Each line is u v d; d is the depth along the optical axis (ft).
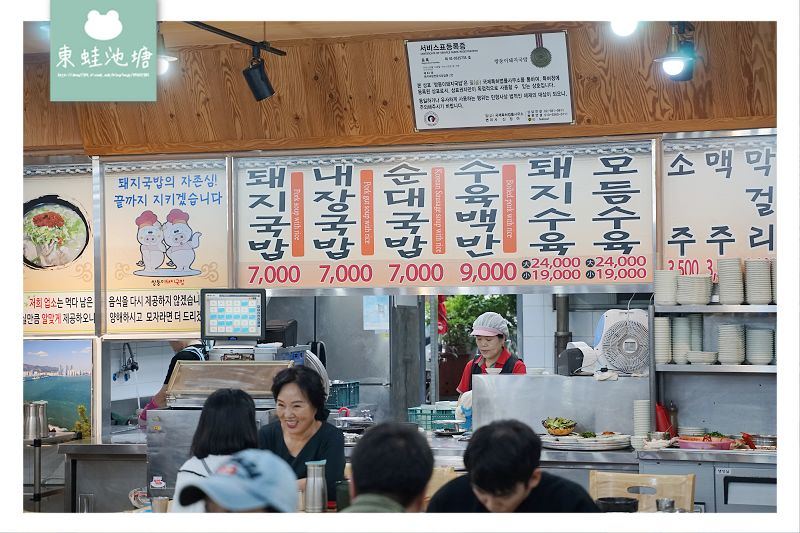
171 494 16.83
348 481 12.71
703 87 18.12
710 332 18.16
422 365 29.96
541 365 31.09
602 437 17.10
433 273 19.67
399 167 19.77
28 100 20.61
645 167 18.78
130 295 20.81
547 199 19.20
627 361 18.08
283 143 20.06
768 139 18.28
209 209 20.54
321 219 20.12
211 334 18.07
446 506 10.67
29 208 21.25
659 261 18.62
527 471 9.45
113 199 20.89
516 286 19.30
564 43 18.24
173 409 17.17
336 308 26.45
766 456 15.80
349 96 19.44
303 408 13.82
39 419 19.93
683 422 17.98
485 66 18.65
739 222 18.42
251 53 19.45
